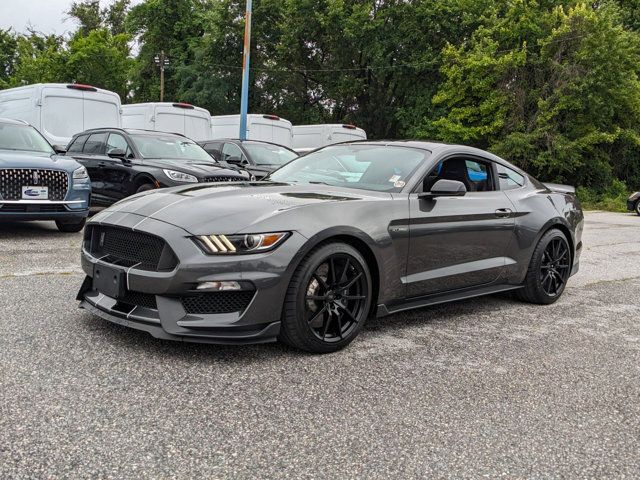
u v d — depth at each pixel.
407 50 30.38
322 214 3.43
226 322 3.11
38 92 11.55
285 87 34.53
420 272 4.01
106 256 3.53
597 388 3.15
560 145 24.77
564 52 26.06
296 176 4.52
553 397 2.99
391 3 30.23
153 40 38.81
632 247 9.93
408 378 3.14
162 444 2.26
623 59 25.11
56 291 4.56
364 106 33.34
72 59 37.88
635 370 3.48
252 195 3.63
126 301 3.38
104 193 9.30
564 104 24.94
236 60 34.53
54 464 2.07
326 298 3.42
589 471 2.25
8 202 6.86
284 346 3.55
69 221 7.82
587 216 18.95
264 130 16.86
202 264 3.07
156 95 38.91
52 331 3.54
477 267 4.44
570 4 27.06
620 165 29.83
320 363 3.29
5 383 2.73
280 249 3.19
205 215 3.28
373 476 2.12
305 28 31.22
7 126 8.14
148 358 3.19
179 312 3.13
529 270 4.99
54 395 2.64
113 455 2.15
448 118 27.81
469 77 26.70
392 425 2.55
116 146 9.49
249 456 2.21
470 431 2.54
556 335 4.18
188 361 3.18
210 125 15.34
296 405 2.70
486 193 4.70
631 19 30.27
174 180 8.45
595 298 5.57
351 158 4.55
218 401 2.69
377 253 3.65
